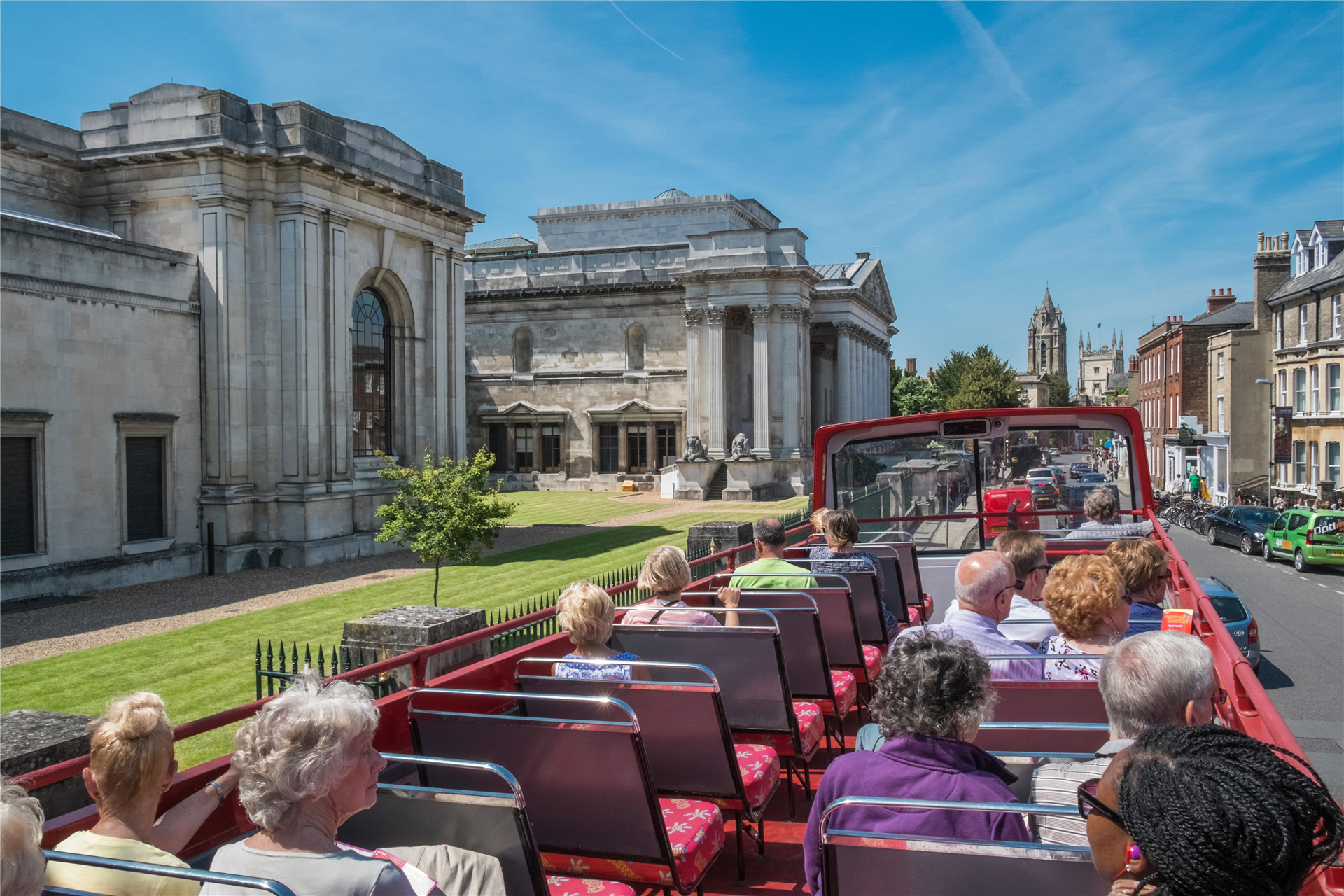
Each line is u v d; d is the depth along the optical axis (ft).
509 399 226.99
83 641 63.52
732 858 18.44
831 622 24.59
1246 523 118.42
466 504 72.49
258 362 100.37
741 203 248.93
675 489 189.47
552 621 50.14
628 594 55.11
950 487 33.35
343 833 12.67
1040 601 24.32
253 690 49.39
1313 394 156.76
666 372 214.48
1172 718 10.15
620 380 218.18
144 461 93.45
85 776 11.52
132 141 99.55
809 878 11.82
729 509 162.40
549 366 224.74
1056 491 32.65
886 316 286.87
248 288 100.53
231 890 9.68
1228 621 52.54
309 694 10.47
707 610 21.25
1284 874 5.59
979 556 17.56
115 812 11.39
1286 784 5.90
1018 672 15.76
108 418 88.69
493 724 14.46
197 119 96.94
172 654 58.54
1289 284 173.06
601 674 16.53
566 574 88.17
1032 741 14.66
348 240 109.09
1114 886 7.41
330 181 104.73
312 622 68.03
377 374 118.83
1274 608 78.28
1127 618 16.58
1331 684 53.83
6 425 79.00
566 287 220.02
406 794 11.91
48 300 82.94
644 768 13.75
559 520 143.74
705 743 16.38
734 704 19.51
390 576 90.89
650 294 216.74
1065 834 11.23
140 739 11.34
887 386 295.89
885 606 29.71
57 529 83.97
